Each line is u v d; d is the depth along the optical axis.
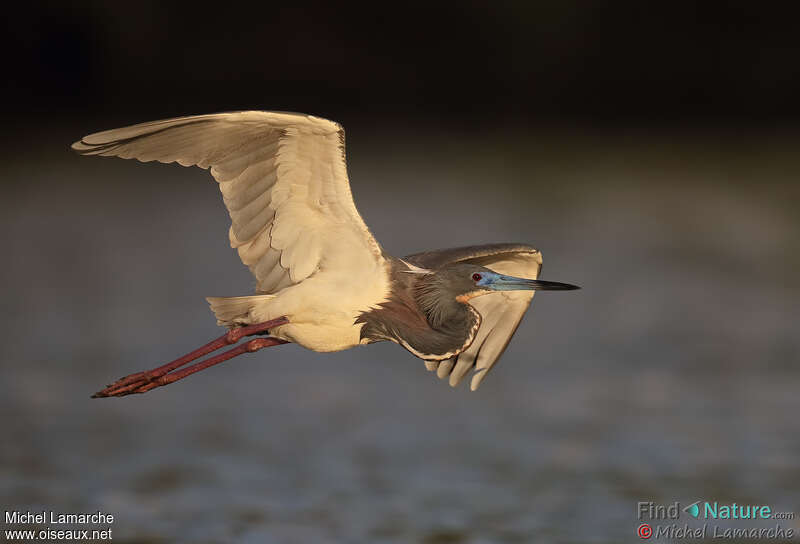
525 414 14.80
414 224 27.50
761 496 11.61
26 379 15.80
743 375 16.42
